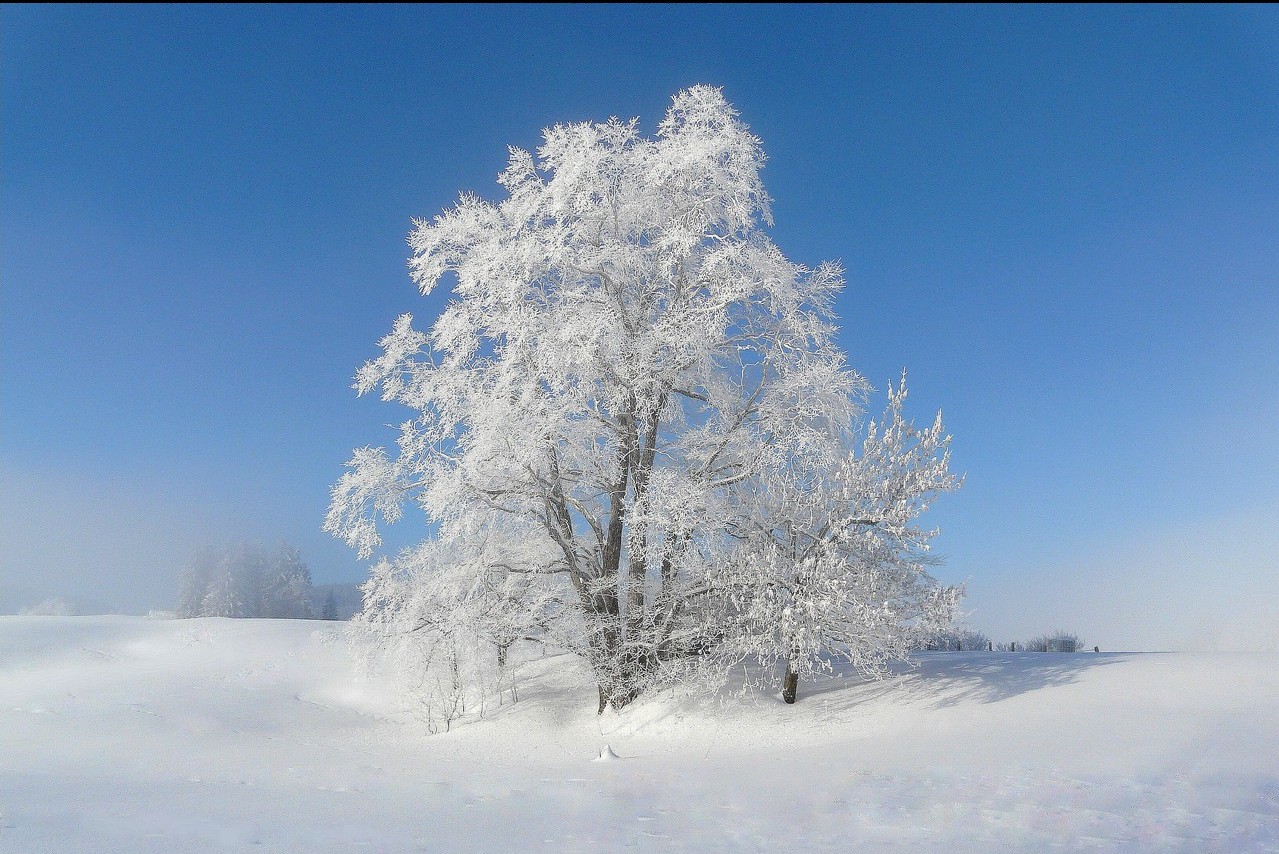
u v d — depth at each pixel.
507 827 7.03
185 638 26.19
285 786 9.92
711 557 16.62
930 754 11.19
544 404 15.65
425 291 17.00
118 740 15.21
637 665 17.28
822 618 15.37
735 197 15.99
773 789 9.07
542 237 15.92
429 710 17.64
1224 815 7.46
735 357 17.69
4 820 6.79
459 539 17.69
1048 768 9.77
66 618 30.16
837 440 17.06
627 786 9.55
